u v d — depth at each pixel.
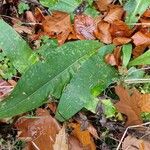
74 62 0.45
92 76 0.45
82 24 0.47
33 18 0.48
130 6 0.47
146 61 0.45
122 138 0.44
